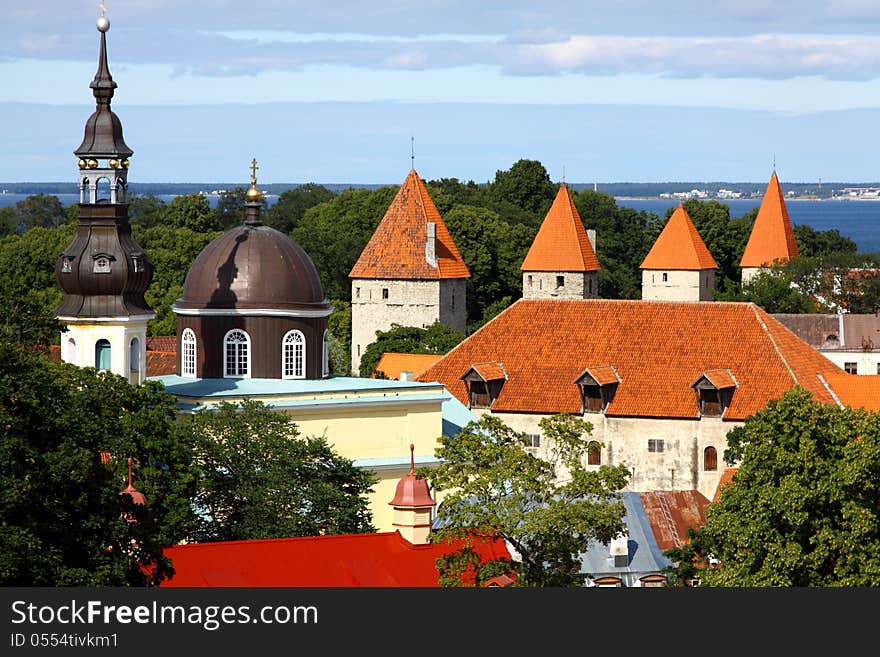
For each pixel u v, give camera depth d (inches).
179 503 5762.8
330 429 7367.1
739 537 5177.2
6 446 4421.8
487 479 5344.5
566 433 5610.2
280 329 7618.1
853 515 5088.6
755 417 5511.8
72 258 7145.7
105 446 5570.9
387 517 7381.9
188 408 7116.1
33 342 6560.0
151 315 7239.2
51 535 4503.0
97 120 7199.8
